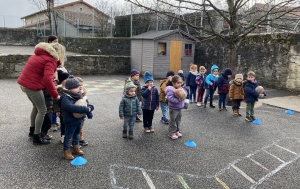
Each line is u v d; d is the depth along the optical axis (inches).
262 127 226.4
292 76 406.0
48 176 133.0
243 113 271.9
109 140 184.4
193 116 255.0
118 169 142.9
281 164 156.3
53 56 158.4
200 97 298.8
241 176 140.4
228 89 275.9
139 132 203.6
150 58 525.3
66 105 143.3
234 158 162.1
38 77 157.9
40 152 160.2
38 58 157.0
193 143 180.1
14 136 184.1
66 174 135.6
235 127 223.8
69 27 858.8
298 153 173.2
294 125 235.5
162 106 227.5
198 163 153.5
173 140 188.5
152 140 187.5
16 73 436.1
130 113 182.5
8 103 275.6
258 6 370.3
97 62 537.3
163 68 535.8
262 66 448.8
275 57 426.6
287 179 138.8
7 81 404.5
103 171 140.2
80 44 727.1
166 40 527.8
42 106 164.4
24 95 314.8
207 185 130.3
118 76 531.5
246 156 165.6
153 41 513.0
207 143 185.0
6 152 158.2
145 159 156.1
